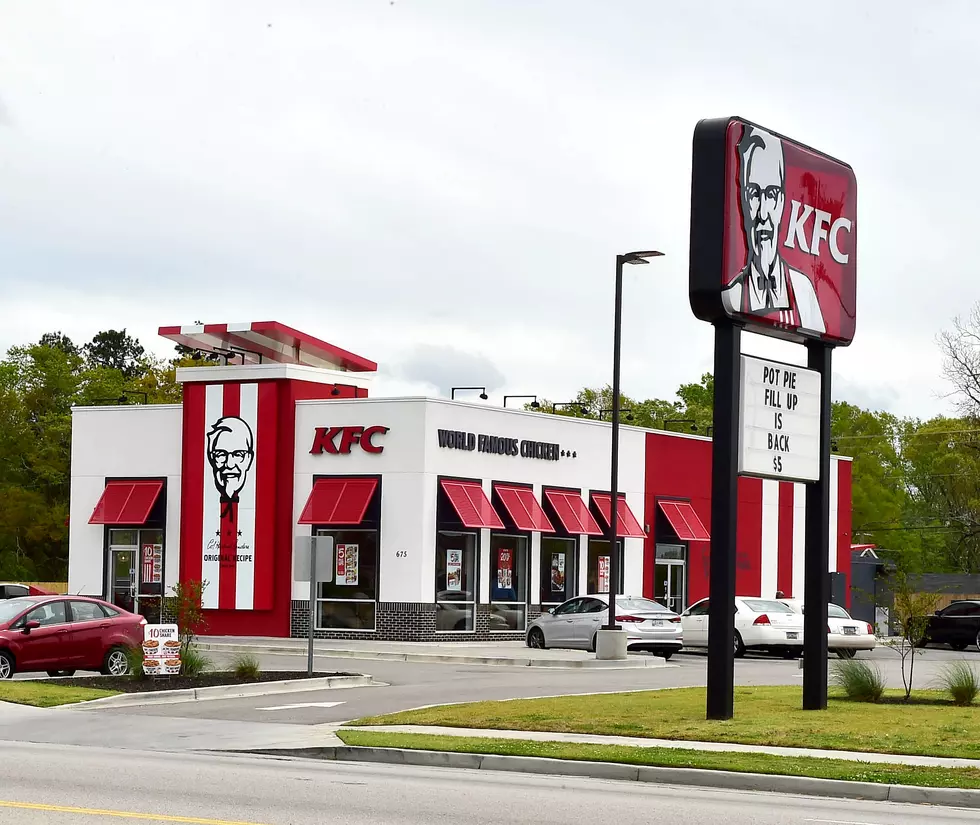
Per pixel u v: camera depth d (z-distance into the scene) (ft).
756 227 66.13
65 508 238.48
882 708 67.51
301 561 85.92
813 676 67.92
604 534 147.54
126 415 144.15
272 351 146.92
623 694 75.72
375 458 130.41
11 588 142.92
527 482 140.05
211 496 137.59
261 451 135.23
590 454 148.46
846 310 72.43
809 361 72.13
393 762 53.52
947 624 139.54
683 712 65.10
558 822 38.40
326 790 43.86
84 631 87.86
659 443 158.61
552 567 143.13
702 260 64.75
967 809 43.70
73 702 71.41
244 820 37.19
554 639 119.14
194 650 87.30
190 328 140.15
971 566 308.40
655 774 49.37
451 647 120.67
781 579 174.91
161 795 41.83
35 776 46.06
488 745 54.44
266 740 58.08
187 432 139.33
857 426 305.94
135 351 391.45
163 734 60.49
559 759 51.31
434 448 129.18
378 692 79.61
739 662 108.27
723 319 65.05
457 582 131.34
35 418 249.55
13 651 84.33
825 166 71.15
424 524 127.75
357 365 152.25
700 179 65.21
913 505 321.73
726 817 39.88
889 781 46.34
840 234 72.28
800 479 68.69
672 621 114.93
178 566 139.64
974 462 274.77
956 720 61.98
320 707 70.85
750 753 52.42
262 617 134.51
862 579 182.60
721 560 63.72
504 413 137.80
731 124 64.95
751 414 65.82
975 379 211.61
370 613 129.29
